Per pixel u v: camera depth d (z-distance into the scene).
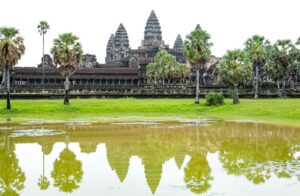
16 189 23.48
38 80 164.00
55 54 90.75
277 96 124.19
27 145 40.09
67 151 36.53
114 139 44.34
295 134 46.41
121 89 129.38
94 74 171.38
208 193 21.86
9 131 52.22
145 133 49.59
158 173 27.11
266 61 124.56
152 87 137.12
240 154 33.34
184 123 62.75
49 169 28.92
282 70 123.12
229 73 91.38
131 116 77.81
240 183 23.61
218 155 33.25
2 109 83.38
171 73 160.50
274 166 27.91
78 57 92.44
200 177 25.55
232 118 71.12
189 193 21.95
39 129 54.56
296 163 28.81
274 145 38.03
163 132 50.53
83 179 25.70
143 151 36.16
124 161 31.61
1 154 35.06
